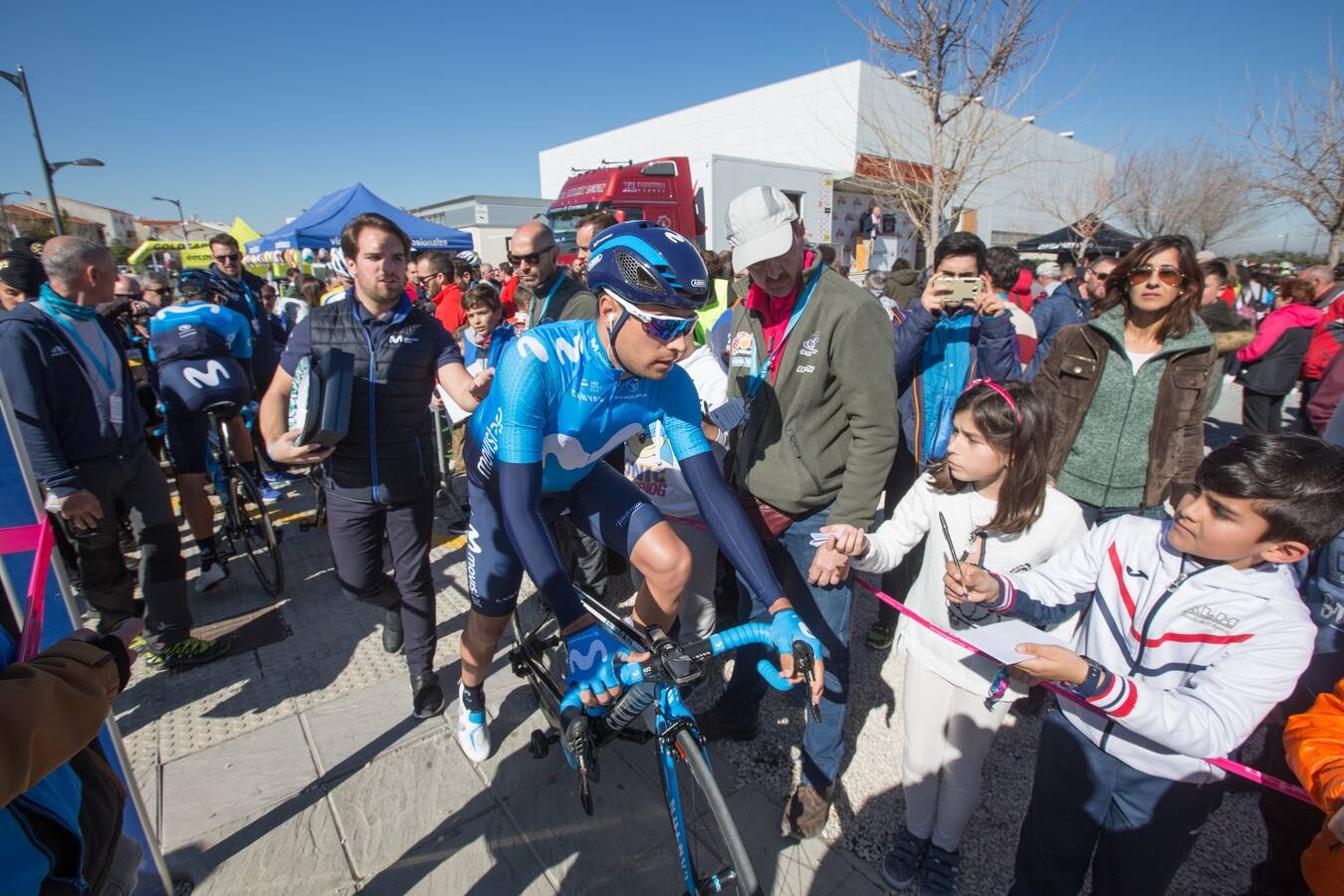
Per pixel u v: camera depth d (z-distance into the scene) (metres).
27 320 2.52
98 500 2.68
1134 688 1.25
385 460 2.48
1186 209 21.19
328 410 2.13
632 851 2.12
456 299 5.96
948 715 1.87
